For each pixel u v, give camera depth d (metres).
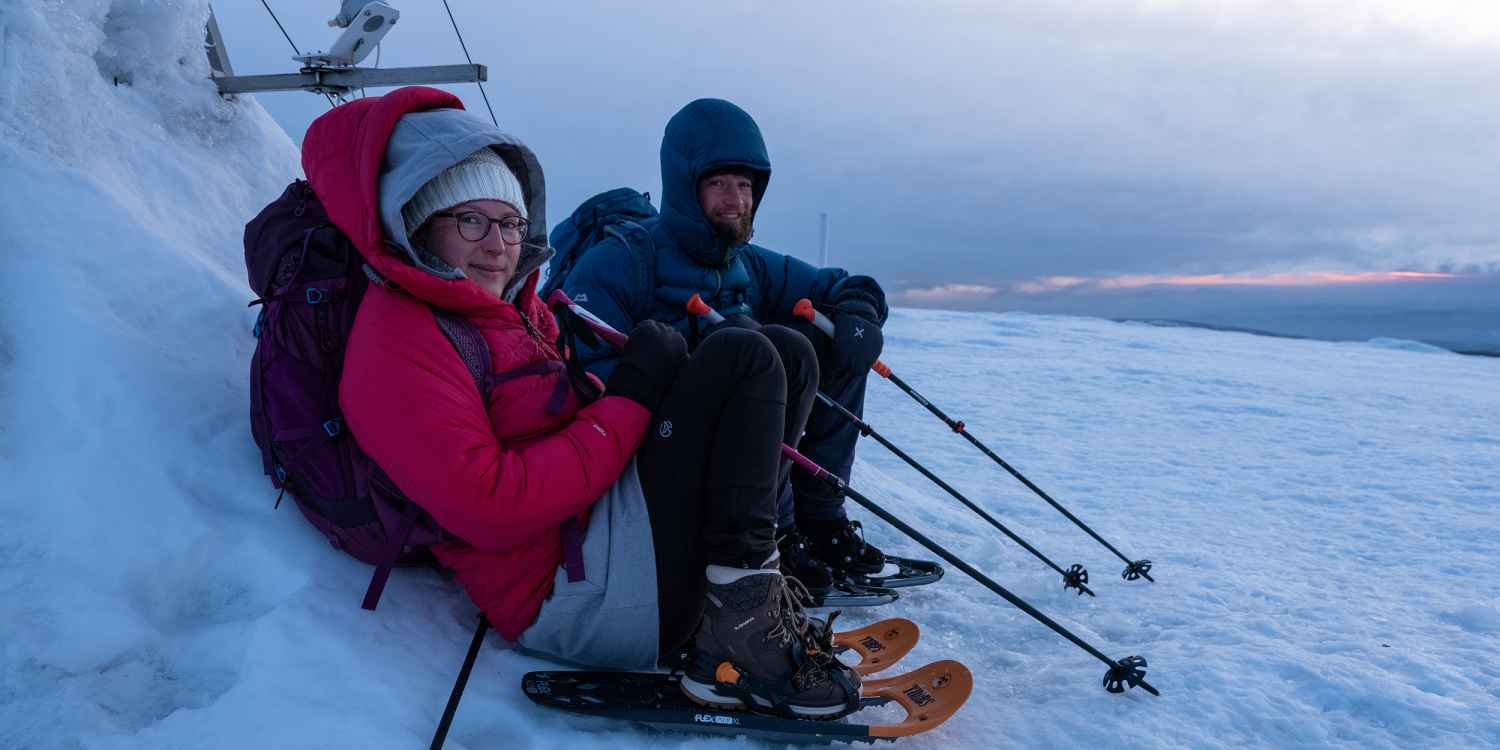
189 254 2.48
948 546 3.73
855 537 2.85
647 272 2.67
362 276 1.88
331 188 1.76
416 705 1.72
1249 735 2.03
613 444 1.80
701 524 1.84
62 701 1.55
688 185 2.70
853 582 2.77
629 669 1.97
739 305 2.89
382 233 1.77
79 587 1.73
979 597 3.03
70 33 2.59
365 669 1.74
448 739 1.69
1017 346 17.73
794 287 3.10
